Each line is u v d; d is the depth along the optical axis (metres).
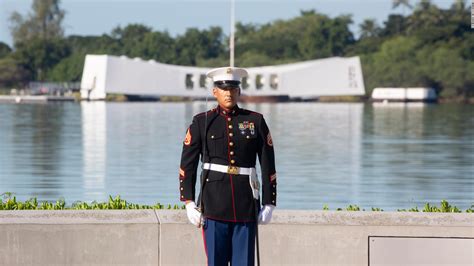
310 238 22.36
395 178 81.06
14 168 89.75
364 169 90.19
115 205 28.08
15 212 23.22
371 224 22.38
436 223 22.42
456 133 161.50
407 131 168.38
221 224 20.56
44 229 22.05
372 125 193.62
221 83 20.56
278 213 23.38
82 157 103.69
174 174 82.88
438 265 22.36
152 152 110.88
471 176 83.12
